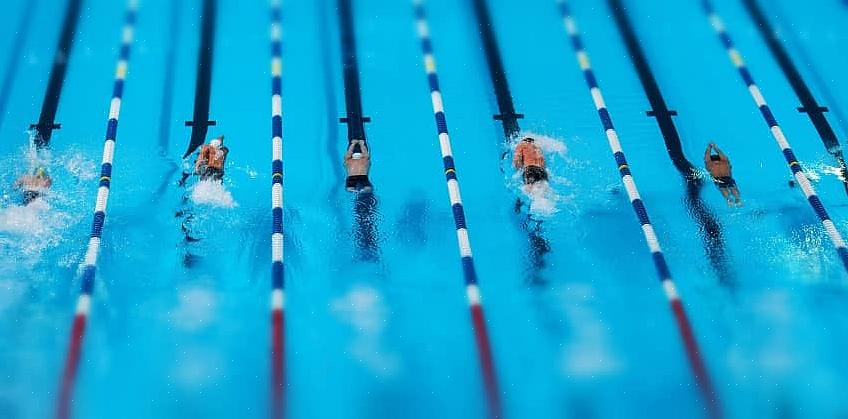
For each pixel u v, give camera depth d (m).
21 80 28.47
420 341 19.80
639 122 27.67
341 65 29.97
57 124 26.47
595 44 31.69
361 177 24.25
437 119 27.34
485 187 24.58
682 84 29.70
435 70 29.86
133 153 25.36
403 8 33.19
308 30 31.72
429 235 22.91
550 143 26.38
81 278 20.89
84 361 18.84
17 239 21.92
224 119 27.17
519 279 21.58
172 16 32.12
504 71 30.03
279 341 19.59
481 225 23.19
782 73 30.34
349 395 18.41
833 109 28.56
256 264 21.75
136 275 21.16
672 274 21.72
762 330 20.14
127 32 31.16
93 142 25.77
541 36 32.03
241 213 23.33
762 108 28.41
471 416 18.00
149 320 19.95
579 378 18.94
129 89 28.23
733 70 30.47
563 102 28.55
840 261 22.00
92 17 31.86
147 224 22.75
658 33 32.44
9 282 20.66
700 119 27.95
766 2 34.16
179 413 17.77
